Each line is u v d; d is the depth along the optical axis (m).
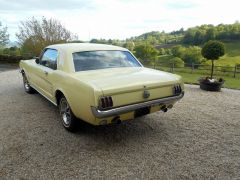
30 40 19.16
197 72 16.94
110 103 3.29
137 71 4.36
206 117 5.18
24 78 7.22
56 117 5.04
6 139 3.94
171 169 3.07
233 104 6.37
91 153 3.49
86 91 3.35
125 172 3.01
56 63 4.62
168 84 3.95
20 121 4.79
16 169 3.06
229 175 2.96
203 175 2.95
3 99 6.48
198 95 7.52
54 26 19.34
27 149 3.60
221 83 8.23
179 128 4.50
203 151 3.56
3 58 17.67
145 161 3.27
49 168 3.09
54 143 3.81
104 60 4.54
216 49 8.55
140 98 3.59
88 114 3.41
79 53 4.44
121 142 3.87
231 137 4.09
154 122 4.81
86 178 2.88
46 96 5.32
